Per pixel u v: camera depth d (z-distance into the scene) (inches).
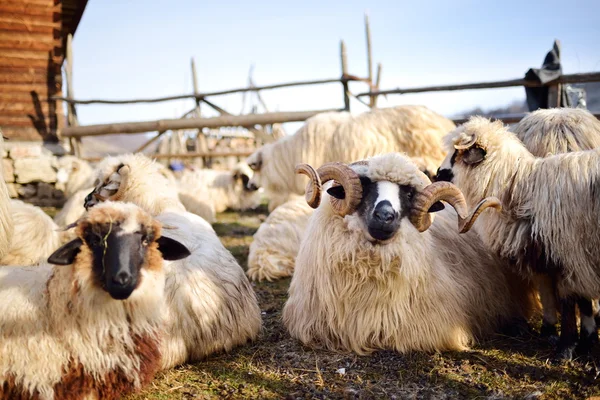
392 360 163.6
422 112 325.1
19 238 185.8
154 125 578.2
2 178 167.0
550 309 175.9
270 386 149.5
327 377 154.4
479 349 171.6
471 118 184.9
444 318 169.5
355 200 158.7
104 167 210.1
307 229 189.8
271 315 210.2
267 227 275.6
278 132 639.8
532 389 143.9
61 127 587.5
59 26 566.6
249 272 265.0
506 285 195.2
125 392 136.2
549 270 161.9
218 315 169.2
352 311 169.8
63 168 511.2
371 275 163.3
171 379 152.9
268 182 383.6
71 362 128.2
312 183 164.1
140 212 131.1
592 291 153.9
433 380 150.9
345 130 329.4
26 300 130.0
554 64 343.6
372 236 155.8
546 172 160.9
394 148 321.7
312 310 178.9
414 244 162.6
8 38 552.7
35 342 126.6
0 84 557.0
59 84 581.0
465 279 181.6
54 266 131.6
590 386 144.1
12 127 566.3
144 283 131.6
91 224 125.8
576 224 151.5
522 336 182.5
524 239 164.7
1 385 124.1
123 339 133.2
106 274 123.0
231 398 142.3
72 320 127.7
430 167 319.6
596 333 162.1
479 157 172.1
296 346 176.7
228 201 501.7
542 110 203.5
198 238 186.4
